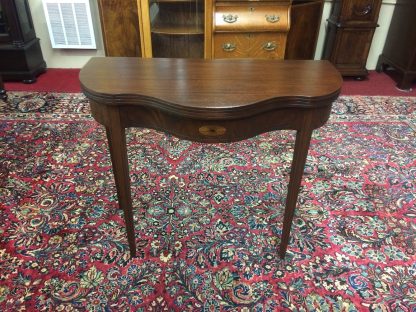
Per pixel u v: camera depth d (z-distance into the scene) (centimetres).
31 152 197
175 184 175
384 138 215
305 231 147
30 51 284
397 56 290
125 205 121
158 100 96
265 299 120
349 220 153
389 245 141
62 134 215
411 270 130
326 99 99
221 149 204
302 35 275
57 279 125
